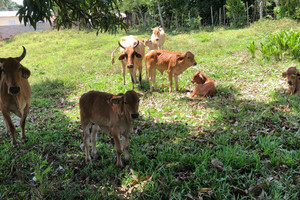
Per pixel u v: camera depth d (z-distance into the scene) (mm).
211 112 6551
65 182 4172
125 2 23016
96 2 5430
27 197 3863
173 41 17203
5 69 5156
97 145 5426
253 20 21453
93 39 22078
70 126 6688
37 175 3709
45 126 6801
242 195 3594
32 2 4211
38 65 15430
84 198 3754
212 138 5242
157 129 5961
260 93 7547
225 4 23422
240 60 10859
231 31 18562
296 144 4664
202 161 4359
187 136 5480
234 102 7023
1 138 6359
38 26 34312
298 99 6625
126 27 5840
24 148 5582
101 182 4164
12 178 4469
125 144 4602
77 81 11281
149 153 4906
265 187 3629
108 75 11492
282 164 4129
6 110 5625
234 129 5516
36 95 10016
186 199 3539
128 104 4121
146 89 9156
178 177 4051
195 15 23703
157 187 3873
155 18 25766
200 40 16484
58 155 5164
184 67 8055
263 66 9789
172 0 23578
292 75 6793
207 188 3676
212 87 7633
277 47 10523
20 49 21172
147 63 8609
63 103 8867
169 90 8539
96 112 4531
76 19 5812
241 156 4270
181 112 6816
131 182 4113
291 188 3574
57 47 20156
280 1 18656
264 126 5539
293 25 16078
